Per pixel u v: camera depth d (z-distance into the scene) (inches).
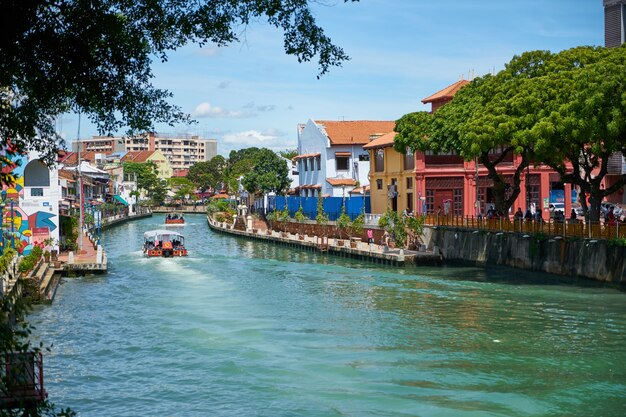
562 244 1625.2
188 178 7834.6
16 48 458.9
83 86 498.6
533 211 2363.4
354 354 1019.9
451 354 1008.2
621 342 1051.3
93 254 2260.1
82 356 1040.8
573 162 1617.9
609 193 1588.3
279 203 3843.5
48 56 473.7
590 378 883.4
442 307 1355.8
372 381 892.0
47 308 1418.6
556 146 1531.7
